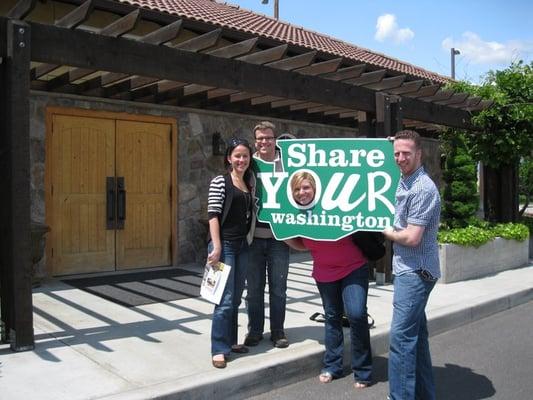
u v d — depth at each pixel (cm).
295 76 685
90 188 825
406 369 372
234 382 422
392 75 1198
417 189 368
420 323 390
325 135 1178
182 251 929
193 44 579
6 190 475
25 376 409
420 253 372
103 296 688
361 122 807
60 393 377
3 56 470
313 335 533
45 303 648
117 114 842
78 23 493
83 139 816
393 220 425
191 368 433
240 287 465
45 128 773
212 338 445
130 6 770
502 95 991
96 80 742
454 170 969
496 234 947
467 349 568
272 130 475
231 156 457
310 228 452
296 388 452
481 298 722
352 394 439
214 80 607
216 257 439
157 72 562
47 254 781
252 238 472
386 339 550
